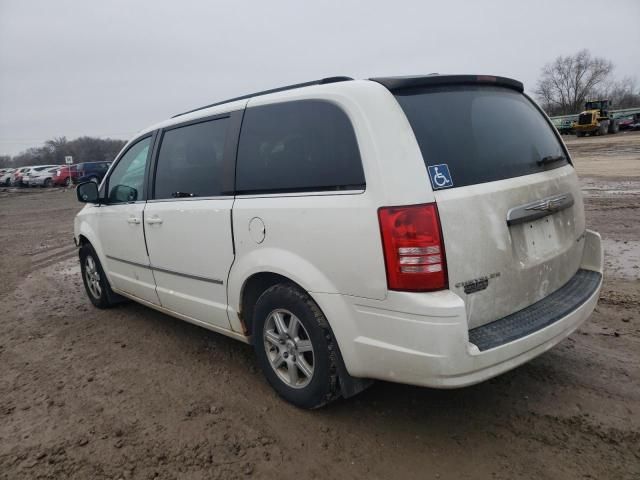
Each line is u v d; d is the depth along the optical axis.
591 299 3.03
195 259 3.66
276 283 3.25
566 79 85.69
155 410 3.32
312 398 3.03
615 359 3.58
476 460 2.63
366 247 2.53
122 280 4.82
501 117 3.02
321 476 2.59
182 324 4.95
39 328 5.16
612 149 26.94
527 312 2.79
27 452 2.95
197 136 3.71
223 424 3.10
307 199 2.82
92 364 4.13
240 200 3.25
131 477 2.67
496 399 3.17
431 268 2.40
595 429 2.80
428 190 2.43
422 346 2.41
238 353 4.16
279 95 3.15
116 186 4.72
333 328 2.77
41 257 9.46
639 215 8.88
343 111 2.71
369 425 2.99
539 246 2.91
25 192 34.19
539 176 2.97
